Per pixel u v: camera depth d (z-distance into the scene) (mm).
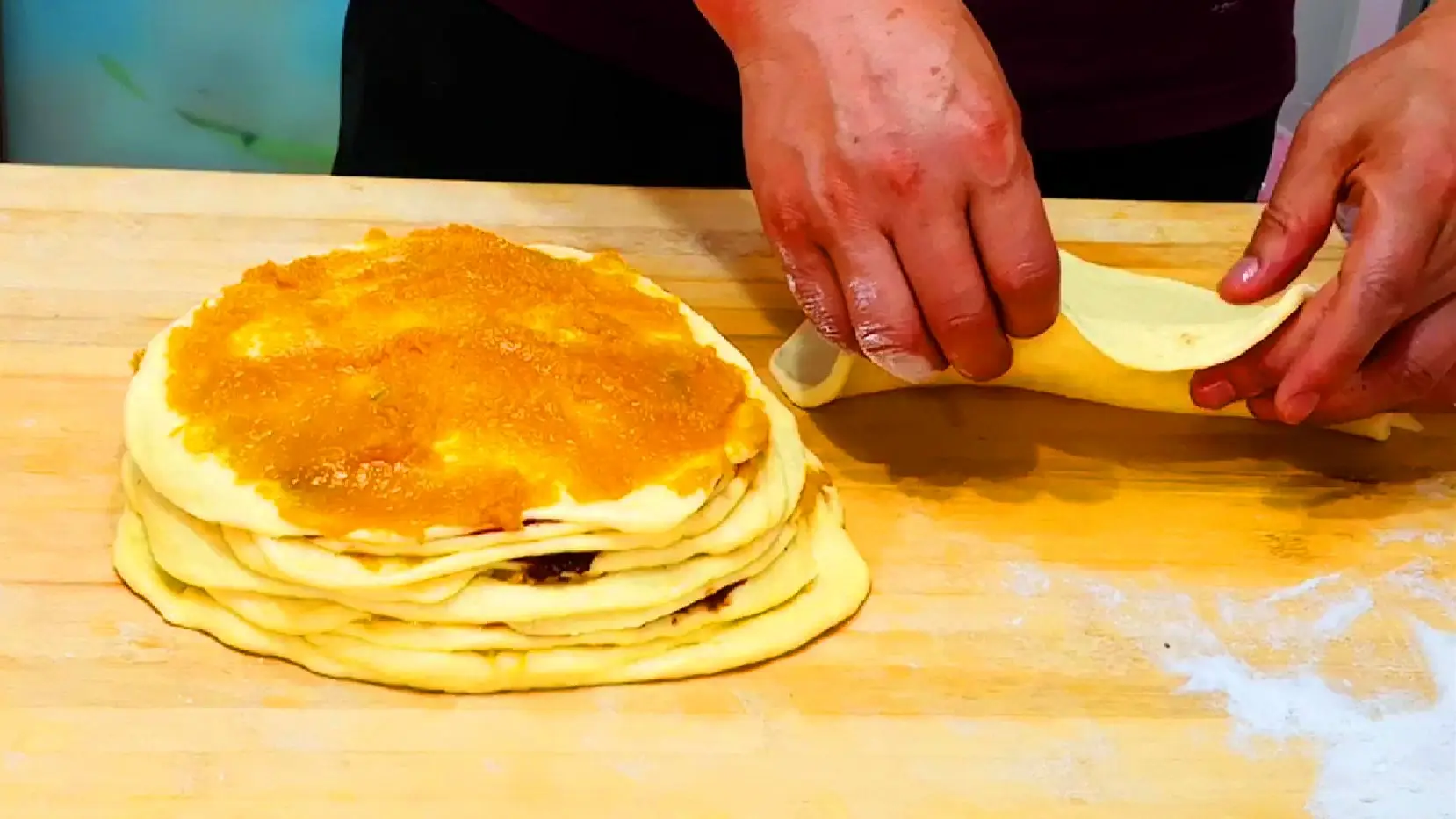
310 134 1434
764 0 854
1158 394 971
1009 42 1115
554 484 837
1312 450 984
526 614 834
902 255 853
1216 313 987
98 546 877
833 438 964
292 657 837
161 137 1412
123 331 980
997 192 837
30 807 792
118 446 921
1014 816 824
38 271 1006
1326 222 903
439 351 860
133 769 805
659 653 853
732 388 882
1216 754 850
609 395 860
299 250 1039
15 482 899
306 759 813
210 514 827
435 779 813
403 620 836
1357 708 870
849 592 884
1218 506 951
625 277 958
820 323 886
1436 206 888
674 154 1164
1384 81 904
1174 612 900
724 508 857
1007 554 918
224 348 874
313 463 831
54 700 821
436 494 826
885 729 846
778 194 864
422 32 1142
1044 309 855
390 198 1076
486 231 1007
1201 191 1200
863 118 840
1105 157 1173
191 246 1033
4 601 852
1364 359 929
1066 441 977
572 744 828
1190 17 1128
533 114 1155
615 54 1126
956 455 963
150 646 841
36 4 1327
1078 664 875
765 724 842
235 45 1372
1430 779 848
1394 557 934
